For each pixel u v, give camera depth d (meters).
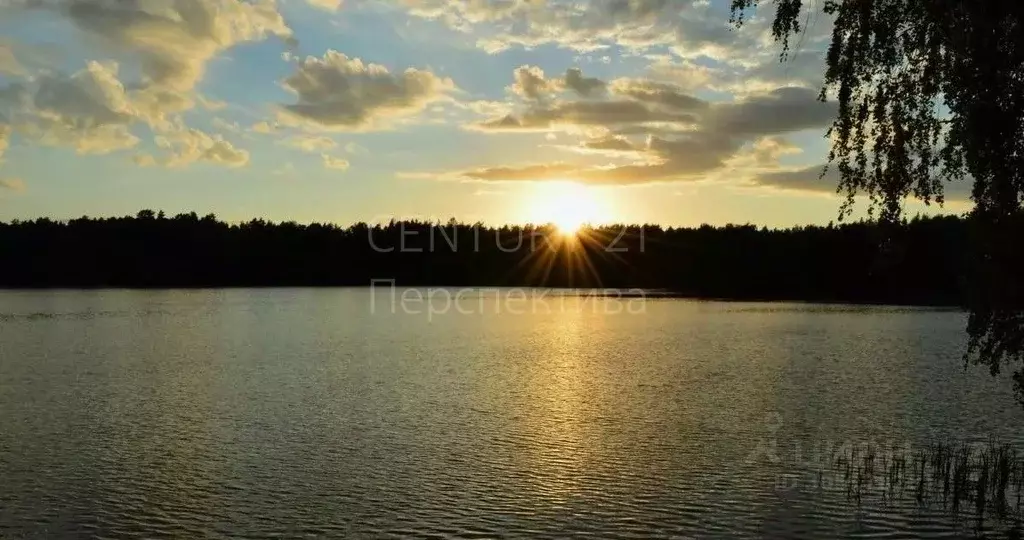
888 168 19.02
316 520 18.67
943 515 18.83
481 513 19.16
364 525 18.36
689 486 21.19
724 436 27.02
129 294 134.50
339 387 37.91
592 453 24.58
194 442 26.02
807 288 132.38
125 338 62.50
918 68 18.59
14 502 19.81
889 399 34.47
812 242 128.00
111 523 18.45
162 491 20.70
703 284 148.50
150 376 41.47
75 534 17.78
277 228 175.00
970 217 18.34
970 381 39.81
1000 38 16.81
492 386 38.47
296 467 23.02
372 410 31.73
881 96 18.86
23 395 35.12
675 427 28.50
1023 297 17.72
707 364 47.72
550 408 32.31
